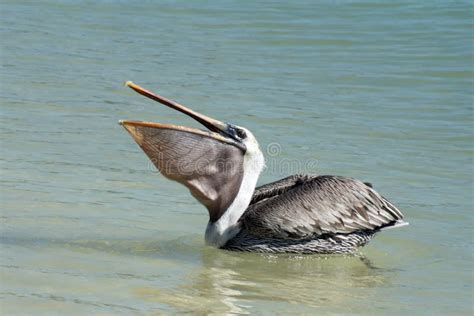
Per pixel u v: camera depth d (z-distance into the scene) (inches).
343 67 875.4
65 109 700.0
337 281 428.1
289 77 836.0
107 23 990.4
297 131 689.6
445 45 944.3
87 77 791.7
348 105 765.3
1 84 747.4
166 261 434.3
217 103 741.3
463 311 390.6
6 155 580.7
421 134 700.7
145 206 517.3
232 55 897.5
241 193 473.1
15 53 848.3
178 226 490.9
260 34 973.2
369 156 643.5
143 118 694.5
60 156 590.6
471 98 799.7
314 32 983.6
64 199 511.5
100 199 518.9
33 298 362.9
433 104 780.0
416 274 444.1
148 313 358.0
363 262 463.2
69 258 420.8
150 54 883.4
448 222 524.1
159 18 1024.9
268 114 724.0
